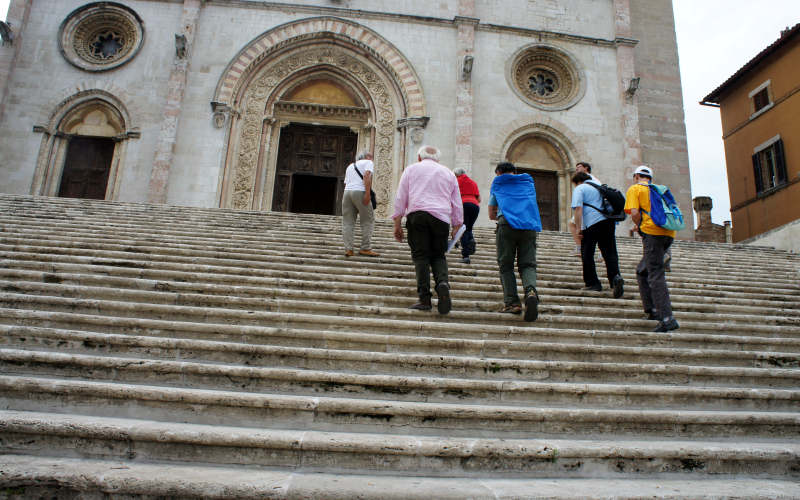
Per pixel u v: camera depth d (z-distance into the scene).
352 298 6.21
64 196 17.83
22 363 3.93
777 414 4.05
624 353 5.10
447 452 3.24
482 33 19.83
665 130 20.80
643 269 6.42
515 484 3.02
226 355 4.39
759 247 12.70
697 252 11.54
